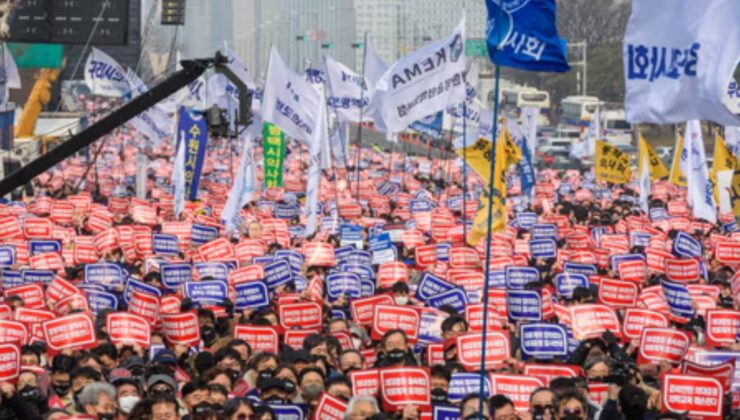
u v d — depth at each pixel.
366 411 23.58
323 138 59.16
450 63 50.22
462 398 25.73
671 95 24.27
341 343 32.06
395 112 50.62
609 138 138.75
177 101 90.19
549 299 35.56
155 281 41.47
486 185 44.72
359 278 40.31
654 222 60.56
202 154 65.88
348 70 71.62
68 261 48.44
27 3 61.62
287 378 26.27
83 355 27.59
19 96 104.06
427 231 58.09
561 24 197.38
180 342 32.25
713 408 24.62
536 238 49.94
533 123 82.06
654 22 24.22
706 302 37.09
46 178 90.69
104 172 97.69
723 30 23.91
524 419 24.06
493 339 29.83
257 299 37.34
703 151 55.00
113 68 77.88
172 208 67.38
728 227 59.69
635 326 32.69
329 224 58.06
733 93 35.50
